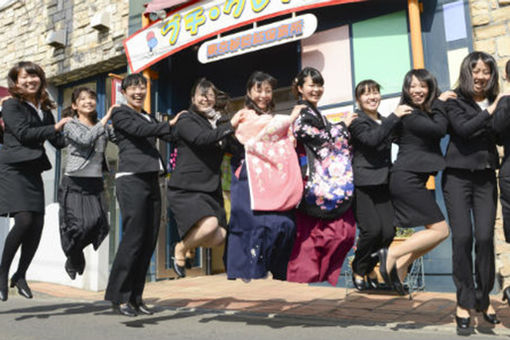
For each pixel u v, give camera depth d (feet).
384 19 17.31
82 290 17.51
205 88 10.73
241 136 10.01
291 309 12.80
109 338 9.60
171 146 21.76
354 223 10.12
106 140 11.96
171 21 21.02
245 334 9.91
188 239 10.07
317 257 9.93
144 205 10.91
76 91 11.84
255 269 9.45
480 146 9.29
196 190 10.15
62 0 26.63
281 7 17.78
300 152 10.37
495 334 9.41
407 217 9.61
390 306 12.84
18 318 11.87
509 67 9.37
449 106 9.53
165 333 10.05
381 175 9.78
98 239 11.78
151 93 22.59
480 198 9.48
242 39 18.94
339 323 10.95
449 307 12.40
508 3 15.21
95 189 11.77
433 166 9.43
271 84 10.38
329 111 18.26
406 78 9.87
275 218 9.52
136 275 11.69
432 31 16.29
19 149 10.93
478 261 9.44
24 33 28.45
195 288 17.47
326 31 18.61
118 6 24.04
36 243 11.37
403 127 9.79
